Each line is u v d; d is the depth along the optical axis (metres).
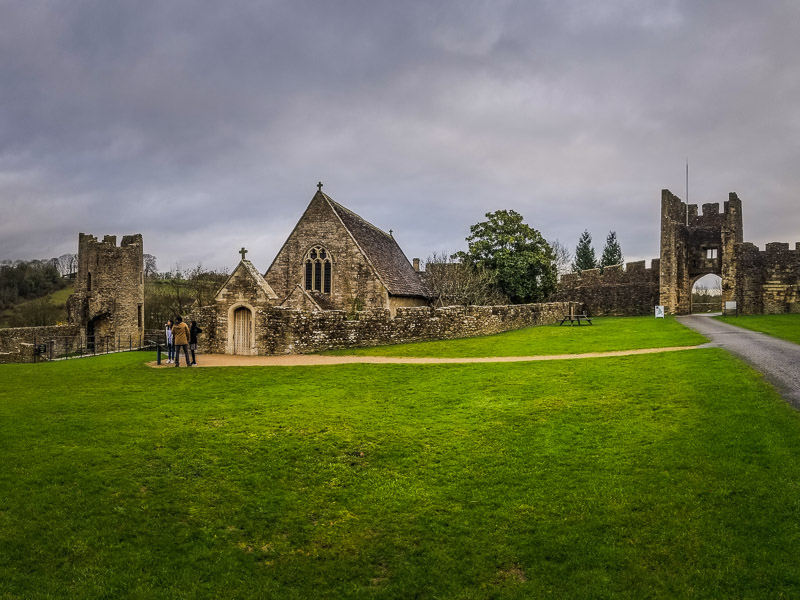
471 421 14.80
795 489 9.84
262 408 16.28
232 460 12.86
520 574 9.12
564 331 35.19
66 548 9.66
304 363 23.05
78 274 52.28
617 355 22.66
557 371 19.59
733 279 53.16
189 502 11.25
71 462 12.29
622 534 9.59
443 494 11.38
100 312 49.72
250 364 23.00
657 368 18.83
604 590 8.48
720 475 10.62
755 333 30.55
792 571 8.23
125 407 16.38
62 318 68.25
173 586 9.01
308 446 13.51
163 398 17.44
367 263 42.84
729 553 8.80
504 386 17.92
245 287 27.56
